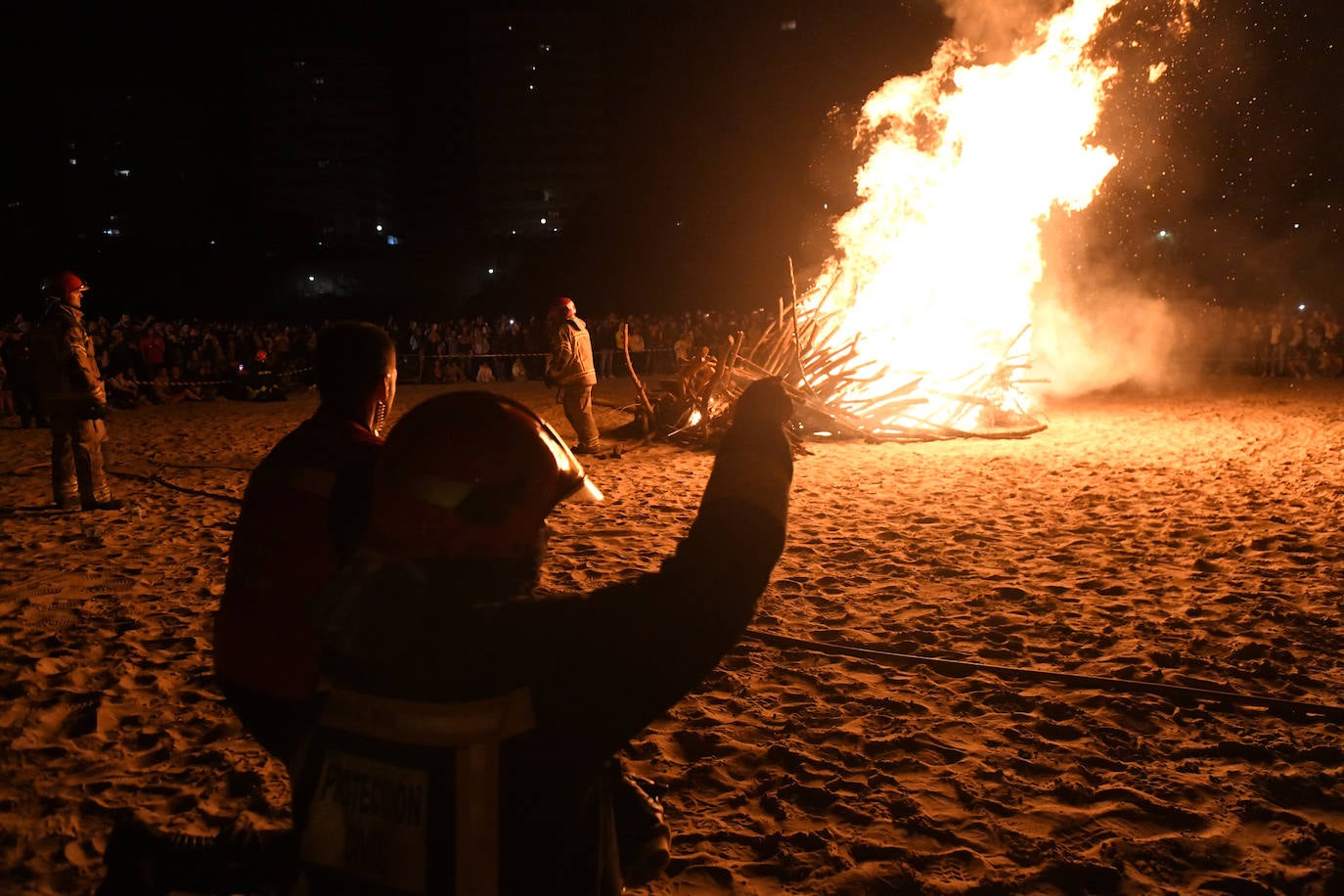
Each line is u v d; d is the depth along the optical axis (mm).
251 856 1513
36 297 46625
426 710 1171
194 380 20141
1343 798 3205
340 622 1208
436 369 23891
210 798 3277
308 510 1593
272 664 1543
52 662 4496
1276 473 8961
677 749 3645
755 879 2812
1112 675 4266
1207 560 6055
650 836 1569
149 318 20812
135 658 4570
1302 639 4668
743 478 1250
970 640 4742
